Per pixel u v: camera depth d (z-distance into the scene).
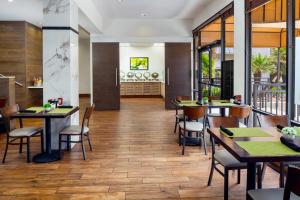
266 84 5.55
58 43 5.00
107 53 10.20
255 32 5.57
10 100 6.40
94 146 5.30
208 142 5.46
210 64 8.32
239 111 4.67
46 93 5.05
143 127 7.12
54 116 4.13
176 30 10.13
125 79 14.84
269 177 3.70
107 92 10.30
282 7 4.66
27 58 8.80
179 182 3.59
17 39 8.66
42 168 4.11
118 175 3.83
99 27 8.91
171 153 4.85
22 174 3.87
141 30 10.10
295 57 4.16
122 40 10.15
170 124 7.51
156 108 10.70
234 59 5.95
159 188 3.41
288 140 2.31
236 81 5.85
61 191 3.33
